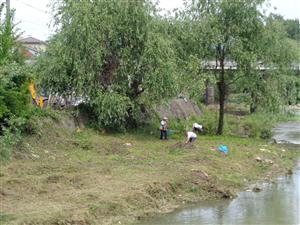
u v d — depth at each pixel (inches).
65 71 1067.3
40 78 1062.4
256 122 1446.9
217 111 1854.1
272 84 1278.3
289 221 595.5
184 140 1111.6
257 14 1236.5
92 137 1008.2
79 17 1048.2
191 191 708.7
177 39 1241.4
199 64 1229.1
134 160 844.6
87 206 567.8
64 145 914.7
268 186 802.2
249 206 667.4
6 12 917.2
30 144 852.0
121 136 1082.1
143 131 1159.6
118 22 1078.4
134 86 1125.1
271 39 1251.8
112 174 722.8
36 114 940.6
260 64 1266.0
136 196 629.0
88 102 1097.4
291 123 2017.7
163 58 1095.6
